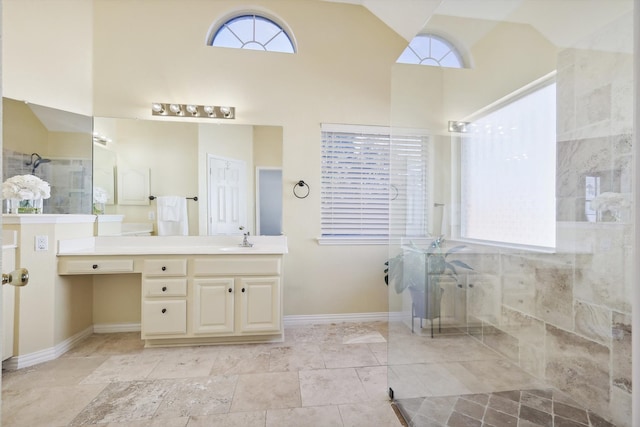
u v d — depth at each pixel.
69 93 2.62
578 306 1.73
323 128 2.98
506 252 2.15
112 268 2.38
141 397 1.82
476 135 2.32
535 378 1.94
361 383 1.97
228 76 2.87
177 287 2.41
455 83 2.35
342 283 3.04
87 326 2.66
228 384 1.95
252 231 2.93
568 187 1.78
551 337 1.87
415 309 2.19
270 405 1.76
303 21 2.95
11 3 2.38
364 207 3.07
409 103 2.38
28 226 2.17
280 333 2.54
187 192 2.85
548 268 1.89
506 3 2.02
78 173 2.66
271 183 2.95
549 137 1.89
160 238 2.82
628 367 1.50
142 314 2.39
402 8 2.70
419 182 2.35
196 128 2.86
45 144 2.54
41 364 2.18
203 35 2.83
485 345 2.18
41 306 2.22
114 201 2.76
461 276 2.27
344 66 3.00
